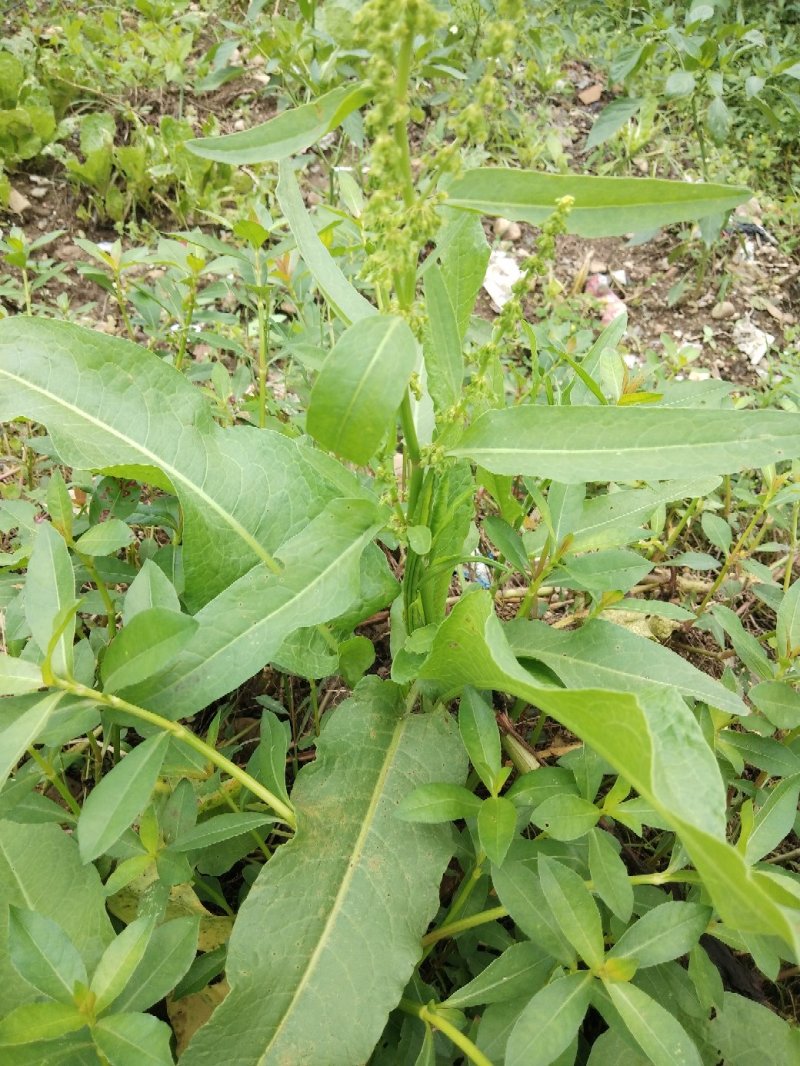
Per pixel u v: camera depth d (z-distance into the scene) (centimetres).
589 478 34
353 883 37
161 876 35
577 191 32
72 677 31
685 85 91
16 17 120
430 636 39
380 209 29
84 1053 31
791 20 144
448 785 35
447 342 37
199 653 34
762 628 67
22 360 41
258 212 66
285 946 35
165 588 35
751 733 44
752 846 35
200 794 44
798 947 20
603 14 140
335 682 56
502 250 103
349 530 37
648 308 100
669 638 62
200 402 44
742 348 96
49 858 38
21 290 80
